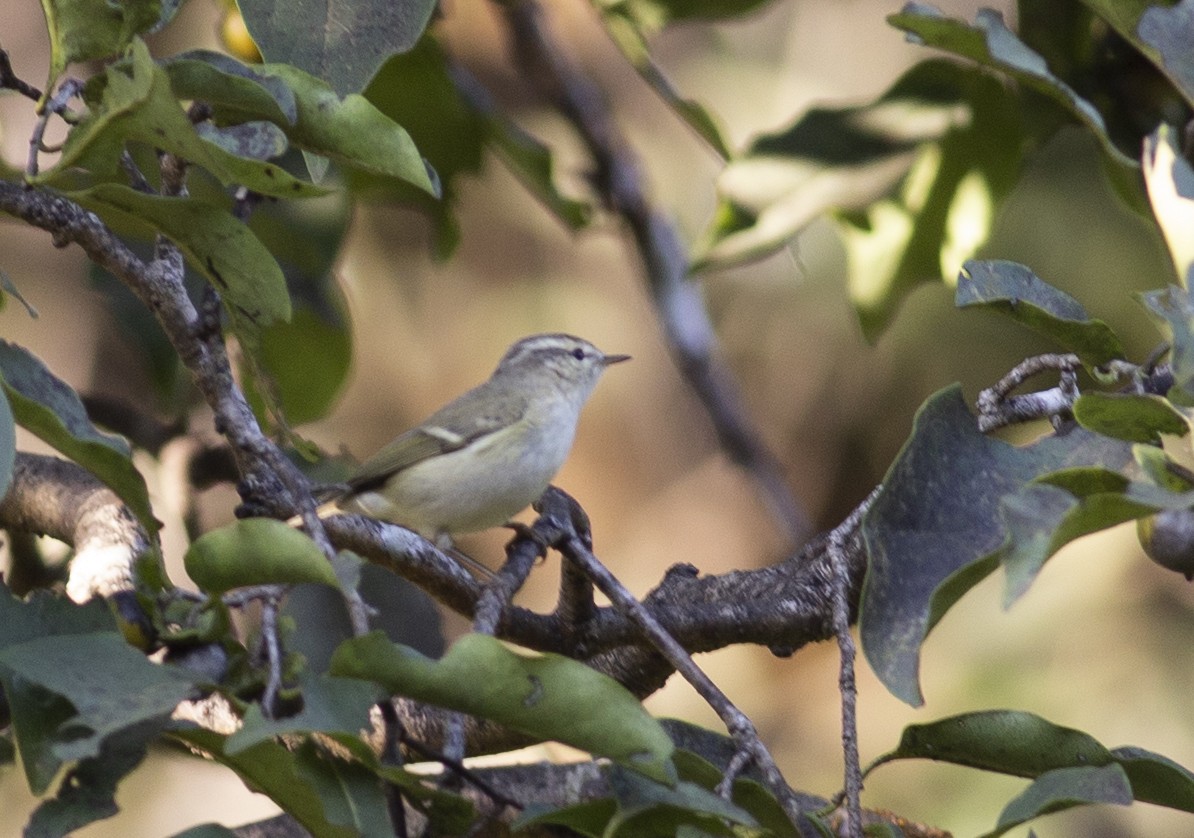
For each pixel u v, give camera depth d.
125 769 4.00
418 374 15.75
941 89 8.35
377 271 15.48
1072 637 12.51
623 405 16.58
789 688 14.73
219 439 9.52
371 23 5.05
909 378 14.49
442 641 8.50
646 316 16.25
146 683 3.72
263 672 3.99
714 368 11.67
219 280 4.82
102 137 4.38
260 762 3.90
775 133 8.44
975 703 12.41
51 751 3.96
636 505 16.64
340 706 3.67
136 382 12.77
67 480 7.39
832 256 14.70
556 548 5.93
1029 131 8.38
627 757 3.90
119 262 5.41
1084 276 12.35
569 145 12.78
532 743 6.21
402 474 9.12
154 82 4.06
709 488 16.58
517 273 15.95
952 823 11.77
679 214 14.49
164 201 4.50
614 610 6.65
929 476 4.78
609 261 16.11
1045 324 5.04
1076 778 4.29
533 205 15.82
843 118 8.45
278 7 5.02
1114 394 4.43
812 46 14.38
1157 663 12.16
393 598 8.47
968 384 14.10
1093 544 12.84
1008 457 4.88
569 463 16.70
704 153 15.27
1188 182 4.79
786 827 4.66
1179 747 11.82
